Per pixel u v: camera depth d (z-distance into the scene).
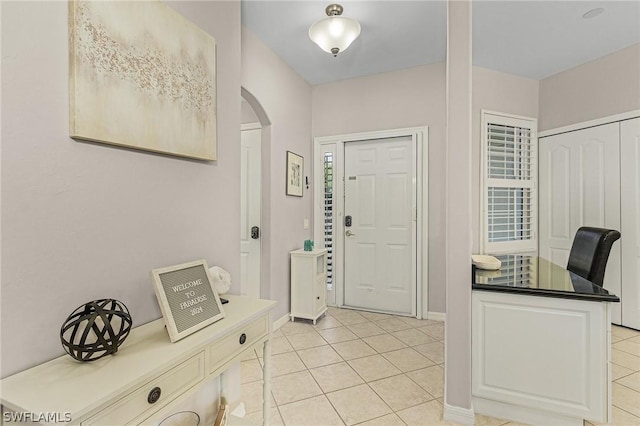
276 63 3.12
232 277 1.77
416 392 2.03
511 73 3.60
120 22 1.12
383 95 3.56
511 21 2.62
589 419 1.58
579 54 3.18
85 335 0.88
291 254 3.33
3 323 0.85
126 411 0.82
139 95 1.19
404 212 3.52
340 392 2.03
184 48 1.40
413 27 2.66
